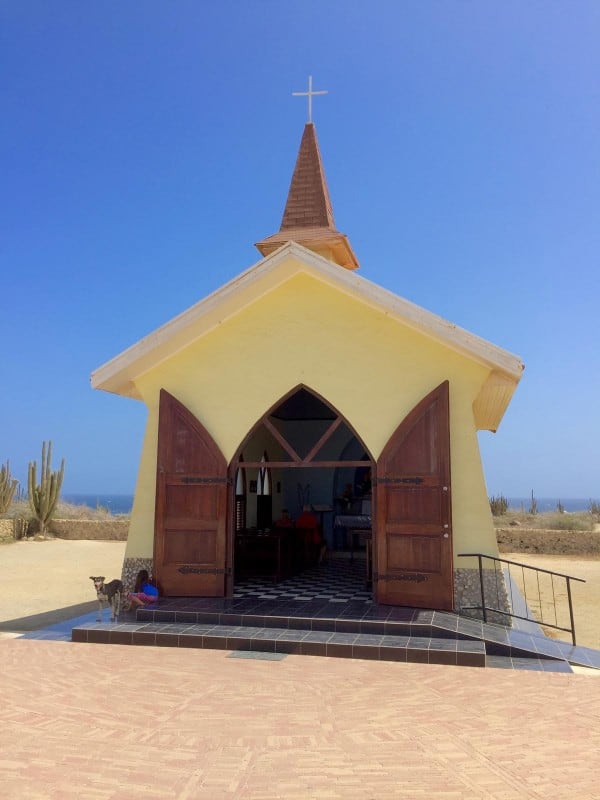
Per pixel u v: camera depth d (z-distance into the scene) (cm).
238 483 1454
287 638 809
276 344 1051
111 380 1067
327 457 1731
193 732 528
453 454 965
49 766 462
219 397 1061
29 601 1324
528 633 866
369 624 844
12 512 2709
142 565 1058
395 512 954
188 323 1012
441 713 580
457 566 952
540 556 2277
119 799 415
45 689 638
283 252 991
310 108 1459
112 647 821
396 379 998
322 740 514
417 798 420
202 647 820
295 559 1389
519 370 909
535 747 504
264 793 425
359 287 964
